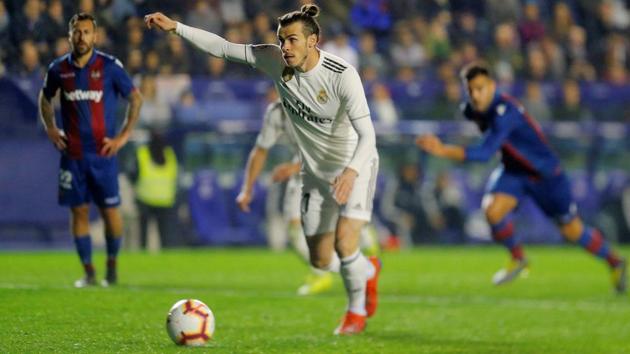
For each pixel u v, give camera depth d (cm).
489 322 2267
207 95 4131
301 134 1916
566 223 2995
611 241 4791
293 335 1898
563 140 4738
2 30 3469
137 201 4044
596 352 1869
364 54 4709
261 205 4278
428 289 2975
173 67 4016
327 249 2039
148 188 4025
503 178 2964
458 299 2725
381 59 4891
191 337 1639
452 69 4859
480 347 1861
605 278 3472
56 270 2969
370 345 1805
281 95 1867
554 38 5409
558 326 2244
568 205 2966
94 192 2453
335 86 1805
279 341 1795
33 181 3806
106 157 2422
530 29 5362
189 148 4138
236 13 4394
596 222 4769
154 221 4094
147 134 4000
